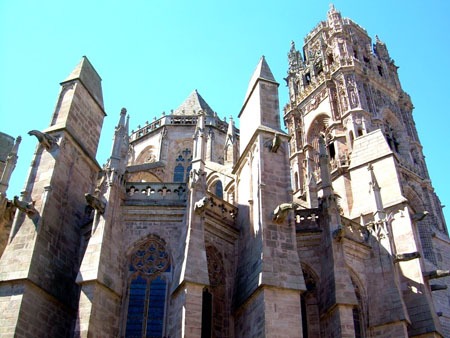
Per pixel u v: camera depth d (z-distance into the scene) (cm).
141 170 6012
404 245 4391
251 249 3459
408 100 8994
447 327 5722
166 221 3631
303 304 3672
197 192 3469
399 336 3575
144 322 3284
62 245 3616
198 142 3775
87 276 3089
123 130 3909
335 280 3359
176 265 3306
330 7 9881
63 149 3853
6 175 4084
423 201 7350
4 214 3894
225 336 3428
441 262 6744
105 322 3069
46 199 3534
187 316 2892
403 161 7625
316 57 9569
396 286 3797
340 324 3164
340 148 7325
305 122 8662
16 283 3150
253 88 4212
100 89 4675
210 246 3641
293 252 3294
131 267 3488
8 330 2967
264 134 3822
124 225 3603
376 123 7631
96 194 3788
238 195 4081
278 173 3675
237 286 3522
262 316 2989
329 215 3725
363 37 9706
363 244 4044
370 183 4456
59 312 3391
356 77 8212
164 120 7044
